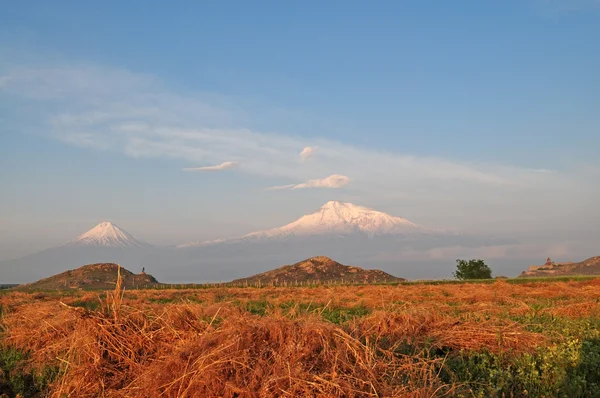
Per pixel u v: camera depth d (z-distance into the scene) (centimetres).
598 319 1248
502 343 955
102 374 823
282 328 745
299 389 633
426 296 2480
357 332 895
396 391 640
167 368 710
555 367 788
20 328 1205
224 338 738
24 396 908
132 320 903
